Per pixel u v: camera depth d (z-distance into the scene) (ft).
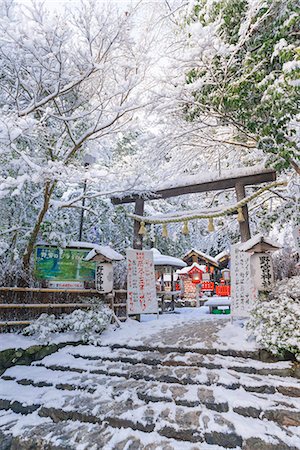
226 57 16.97
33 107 16.98
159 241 61.67
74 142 19.53
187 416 11.12
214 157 27.48
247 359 15.08
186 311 40.68
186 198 35.73
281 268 29.66
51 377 15.90
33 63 15.84
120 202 30.42
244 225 23.81
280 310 15.64
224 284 52.80
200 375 13.85
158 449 9.80
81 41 16.22
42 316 20.75
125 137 40.50
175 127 22.04
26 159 15.30
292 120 18.48
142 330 22.16
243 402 11.43
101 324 20.85
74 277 24.17
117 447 10.09
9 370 17.42
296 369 13.64
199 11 17.13
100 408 12.30
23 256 21.97
